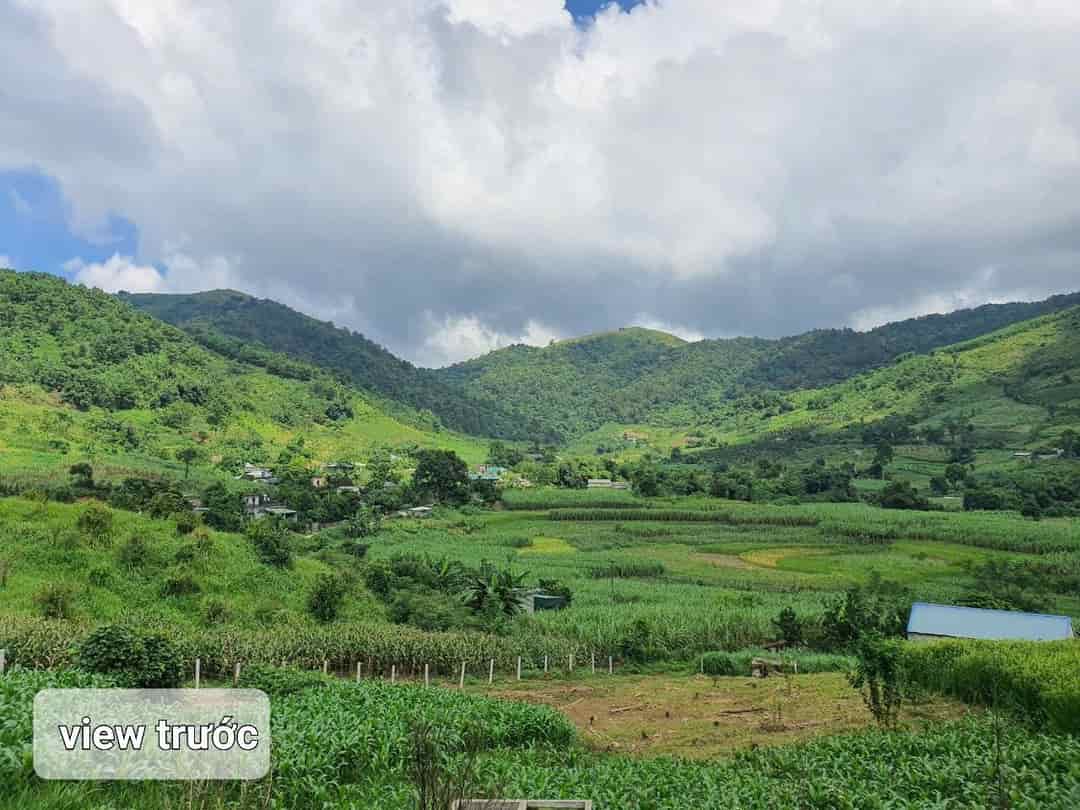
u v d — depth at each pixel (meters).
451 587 63.16
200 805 12.05
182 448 141.75
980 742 18.70
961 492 142.12
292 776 15.24
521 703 27.36
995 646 30.89
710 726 28.67
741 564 88.62
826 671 46.00
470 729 21.30
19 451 112.12
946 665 29.52
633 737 27.11
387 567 62.88
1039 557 85.31
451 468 136.25
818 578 79.06
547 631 54.16
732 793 16.11
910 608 53.47
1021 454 164.25
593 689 39.59
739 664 47.50
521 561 87.75
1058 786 14.66
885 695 23.64
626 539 104.38
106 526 48.50
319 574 52.97
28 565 43.06
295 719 19.70
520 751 22.31
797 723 28.08
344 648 41.25
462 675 40.34
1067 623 48.03
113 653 23.48
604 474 177.00
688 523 115.25
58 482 94.00
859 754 19.20
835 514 114.69
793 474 162.50
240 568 49.94
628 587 73.00
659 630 53.56
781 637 54.72
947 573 80.06
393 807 14.30
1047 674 23.44
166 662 24.27
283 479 131.00
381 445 194.38
